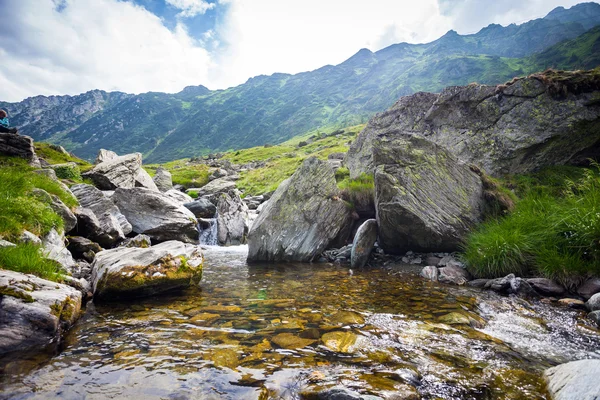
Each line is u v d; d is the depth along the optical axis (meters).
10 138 26.47
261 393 4.57
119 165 32.84
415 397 4.50
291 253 15.47
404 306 8.69
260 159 123.31
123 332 6.74
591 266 9.40
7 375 4.94
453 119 22.53
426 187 14.23
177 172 82.19
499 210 14.35
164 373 5.09
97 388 4.65
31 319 6.10
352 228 17.67
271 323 7.34
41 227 10.66
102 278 9.04
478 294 9.84
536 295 9.55
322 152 91.62
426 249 14.59
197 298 9.33
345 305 8.73
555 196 15.02
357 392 4.47
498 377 5.15
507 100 20.28
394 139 15.15
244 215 25.38
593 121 17.33
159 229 20.67
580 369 4.43
